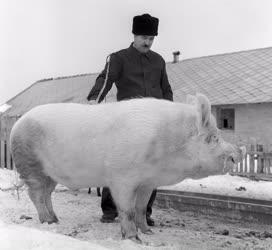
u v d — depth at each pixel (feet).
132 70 20.27
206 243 17.70
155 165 16.33
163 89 21.34
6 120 49.16
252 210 22.59
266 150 40.96
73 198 27.89
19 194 27.55
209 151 16.71
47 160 18.28
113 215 20.48
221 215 23.91
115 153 16.12
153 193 20.66
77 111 17.76
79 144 17.02
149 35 19.99
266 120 59.62
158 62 20.81
